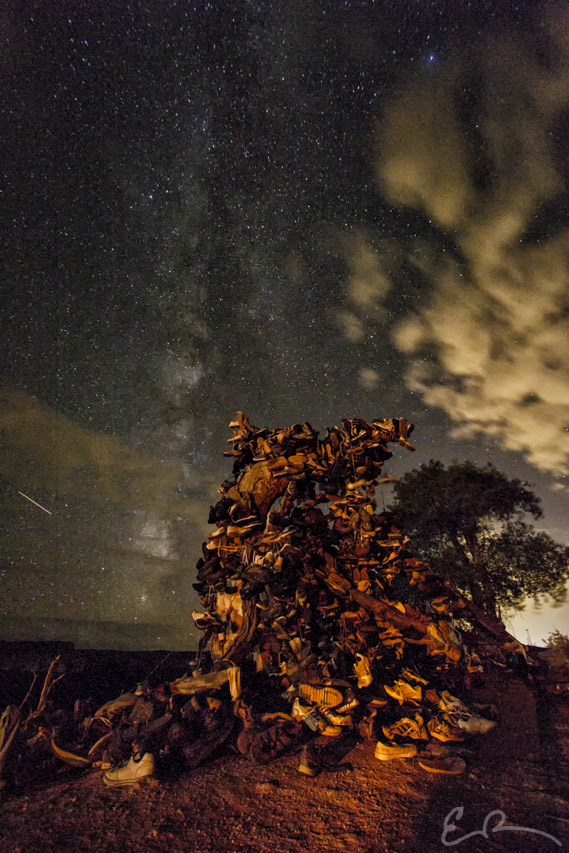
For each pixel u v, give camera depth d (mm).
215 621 3209
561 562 6336
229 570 3363
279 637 3021
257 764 2682
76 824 2162
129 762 2547
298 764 2664
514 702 3326
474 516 6355
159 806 2293
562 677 3779
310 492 3598
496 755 2682
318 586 3246
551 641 4672
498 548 6426
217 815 2217
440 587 3441
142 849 1989
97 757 2691
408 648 3656
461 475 6496
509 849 1912
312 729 2756
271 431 3725
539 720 3068
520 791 2309
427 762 2568
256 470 3525
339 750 2775
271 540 3215
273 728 2793
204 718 2791
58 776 2621
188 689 2908
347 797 2330
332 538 3371
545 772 2477
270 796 2361
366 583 3260
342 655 3141
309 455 3525
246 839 2041
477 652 3953
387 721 3012
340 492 3564
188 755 2662
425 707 3066
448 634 3318
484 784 2391
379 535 3377
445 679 3420
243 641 3078
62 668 3539
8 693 3256
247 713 2842
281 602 3092
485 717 3055
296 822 2154
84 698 3396
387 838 2020
